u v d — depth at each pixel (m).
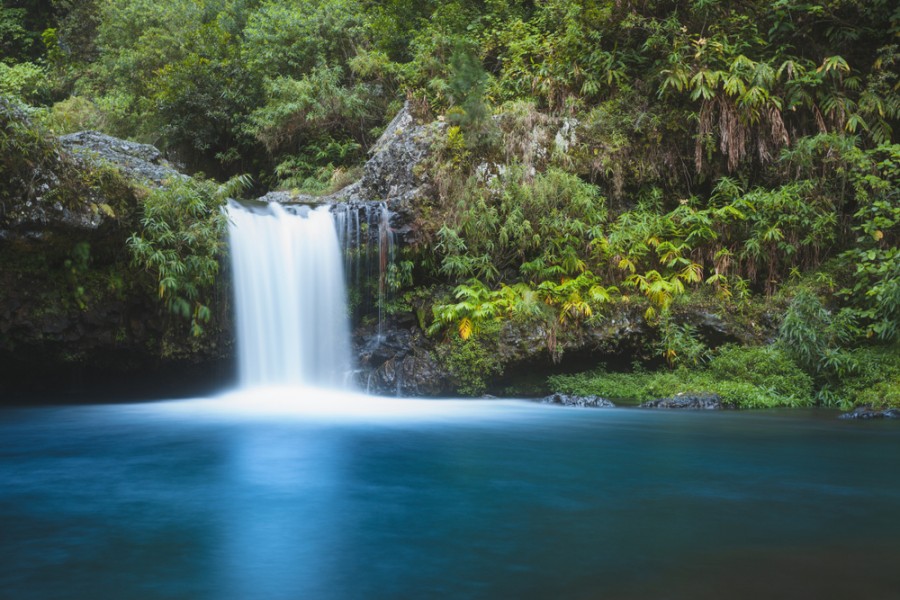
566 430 8.75
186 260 11.63
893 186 13.83
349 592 3.29
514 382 13.12
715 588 3.29
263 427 9.01
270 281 12.83
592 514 4.68
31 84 24.28
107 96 23.64
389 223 13.56
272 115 19.28
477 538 4.14
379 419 9.80
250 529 4.32
